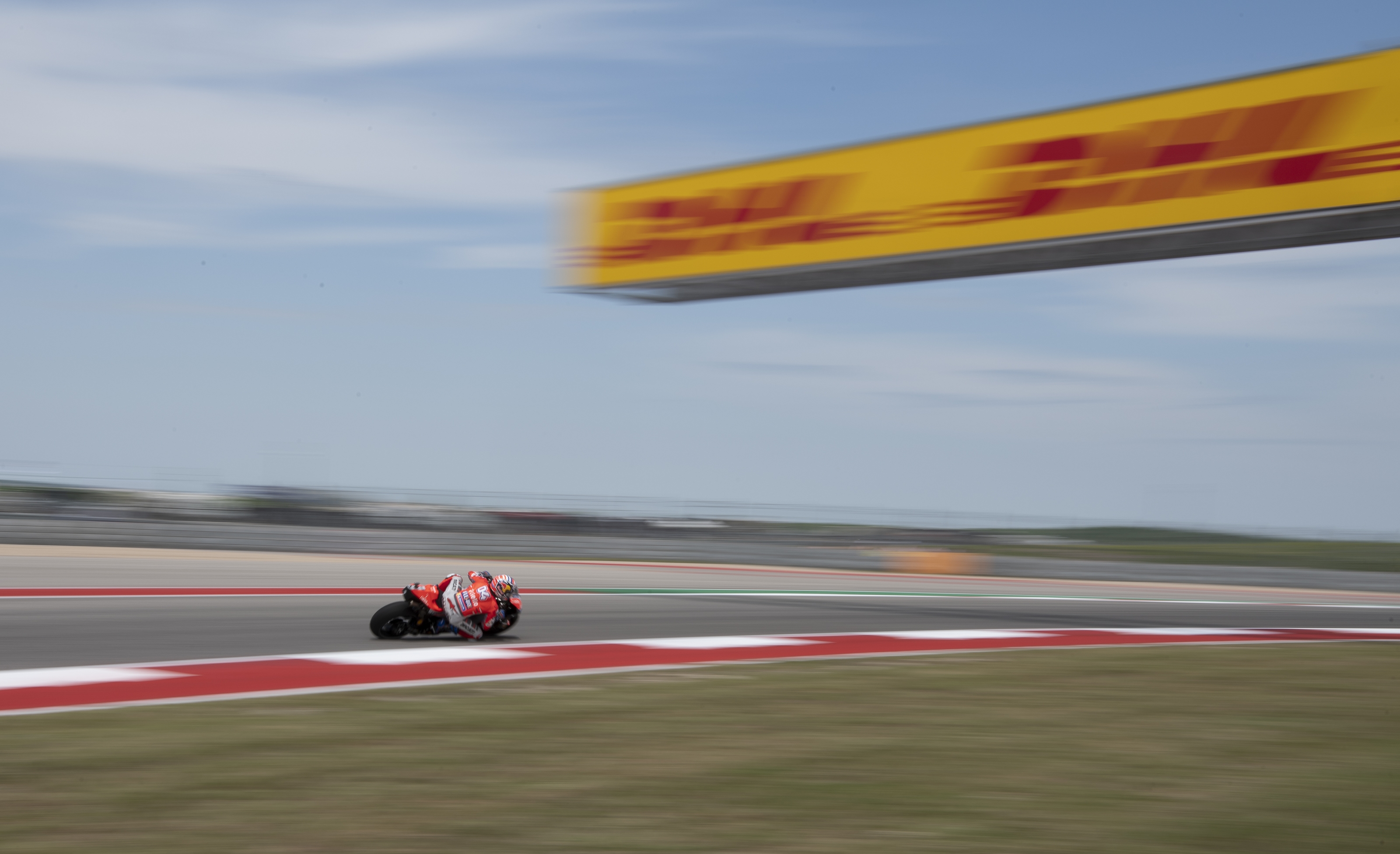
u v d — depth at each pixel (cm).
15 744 520
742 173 1766
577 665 855
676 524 2866
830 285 1736
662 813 430
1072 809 452
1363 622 1620
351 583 1625
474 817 419
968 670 844
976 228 1472
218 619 1098
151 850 370
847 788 475
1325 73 1171
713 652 951
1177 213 1283
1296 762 550
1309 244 1275
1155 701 720
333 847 378
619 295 1936
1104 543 3027
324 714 610
